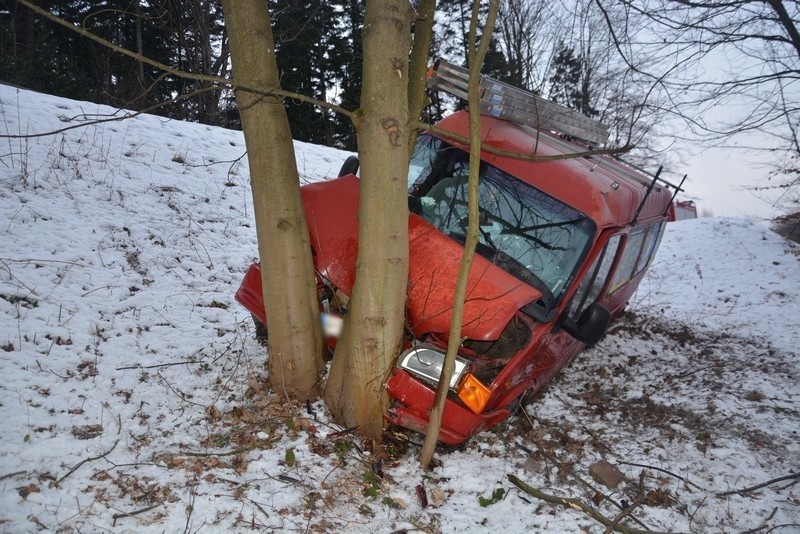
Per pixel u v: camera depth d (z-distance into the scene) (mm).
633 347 7625
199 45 16594
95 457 3486
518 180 4812
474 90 3127
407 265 3834
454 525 3467
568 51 18062
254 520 3193
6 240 5730
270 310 4109
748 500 4133
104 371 4406
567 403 5488
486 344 4434
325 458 3828
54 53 18469
